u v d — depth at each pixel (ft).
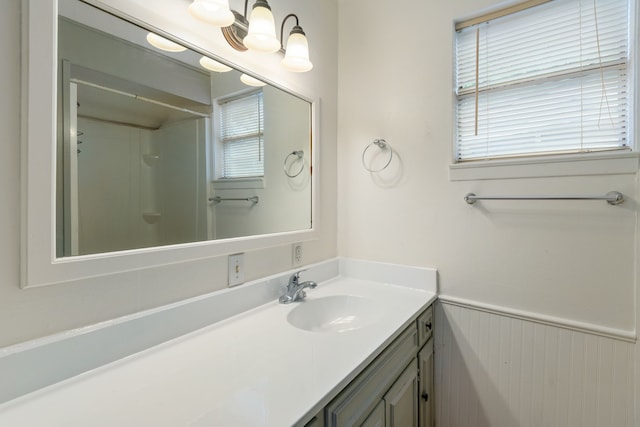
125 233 2.90
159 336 2.99
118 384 2.36
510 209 4.28
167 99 3.26
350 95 5.71
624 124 3.77
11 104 2.18
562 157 3.90
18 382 2.18
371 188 5.50
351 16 5.68
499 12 4.44
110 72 2.79
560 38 4.12
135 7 2.86
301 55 4.04
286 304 4.19
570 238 3.91
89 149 2.66
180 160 3.39
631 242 3.57
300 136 5.04
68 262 2.44
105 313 2.68
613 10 3.81
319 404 2.18
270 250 4.41
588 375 3.82
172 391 2.27
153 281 3.03
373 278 5.46
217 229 3.78
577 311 3.88
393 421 3.42
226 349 2.94
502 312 4.36
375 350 2.96
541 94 4.26
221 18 3.12
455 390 4.75
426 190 4.95
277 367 2.61
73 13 2.52
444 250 4.81
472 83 4.74
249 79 4.15
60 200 2.44
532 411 4.18
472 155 4.76
